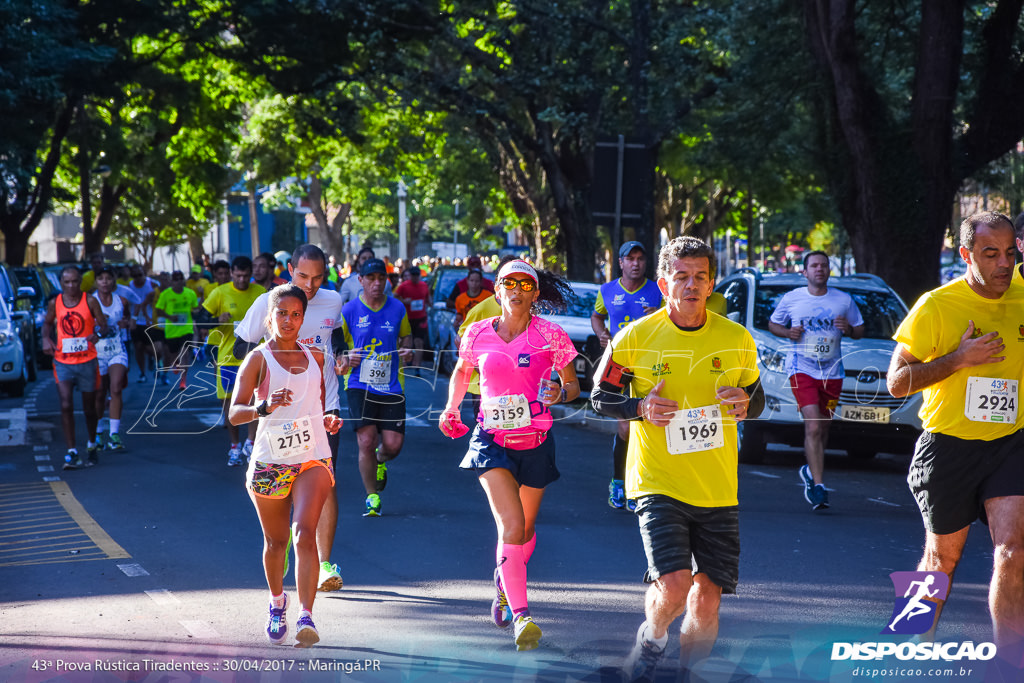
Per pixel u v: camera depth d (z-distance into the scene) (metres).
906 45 30.25
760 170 42.72
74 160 53.50
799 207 72.00
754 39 31.45
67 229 102.25
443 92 37.16
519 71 34.97
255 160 64.50
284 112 53.22
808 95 28.53
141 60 45.81
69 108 41.34
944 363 6.92
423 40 37.41
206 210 65.25
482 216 73.25
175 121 56.72
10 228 46.16
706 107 36.38
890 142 25.12
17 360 25.67
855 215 25.80
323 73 39.66
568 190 39.50
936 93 24.95
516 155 48.53
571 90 34.00
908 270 25.17
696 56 34.06
